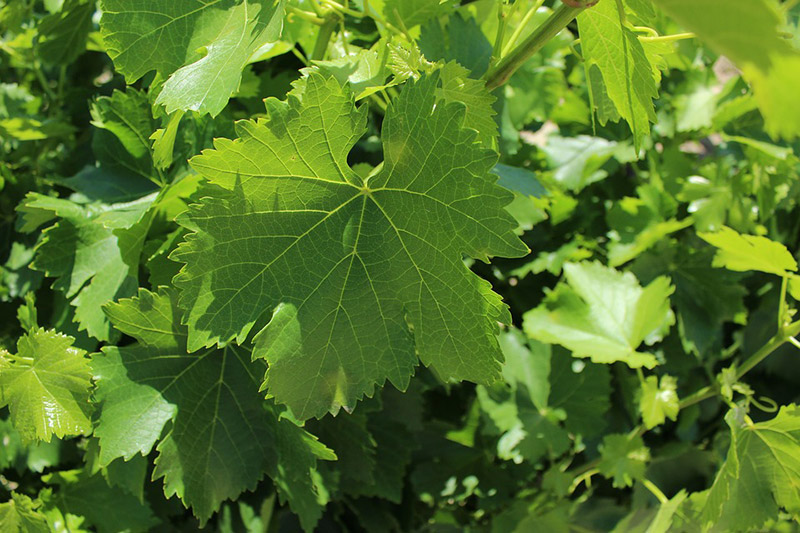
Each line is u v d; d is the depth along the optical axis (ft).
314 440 1.73
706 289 2.52
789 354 2.66
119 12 1.60
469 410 2.46
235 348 1.78
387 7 1.90
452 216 1.54
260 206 1.54
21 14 2.38
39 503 1.96
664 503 2.21
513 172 2.10
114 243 1.90
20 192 2.26
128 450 1.71
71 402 1.73
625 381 2.49
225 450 1.77
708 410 2.63
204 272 1.54
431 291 1.58
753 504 2.07
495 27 2.12
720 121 2.56
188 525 2.26
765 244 2.04
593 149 2.56
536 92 2.45
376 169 1.62
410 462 2.31
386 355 1.59
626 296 2.31
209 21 1.61
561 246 2.52
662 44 1.71
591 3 1.58
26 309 1.89
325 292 1.57
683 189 2.53
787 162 2.47
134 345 1.74
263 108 2.11
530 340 2.45
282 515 2.34
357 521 2.40
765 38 0.93
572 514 2.44
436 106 1.51
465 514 2.52
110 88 2.37
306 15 1.81
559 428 2.39
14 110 2.46
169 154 1.65
